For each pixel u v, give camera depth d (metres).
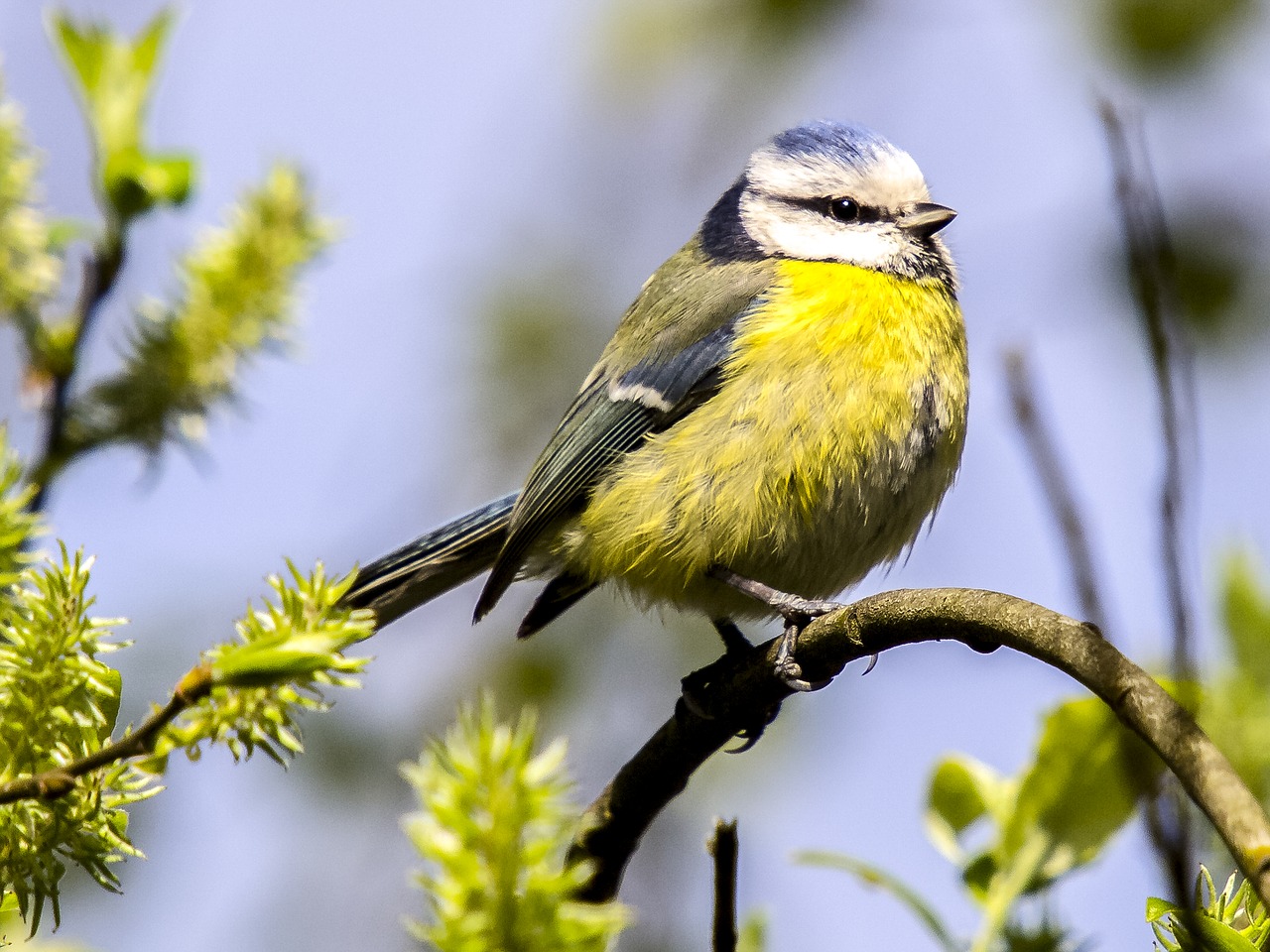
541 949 3.27
